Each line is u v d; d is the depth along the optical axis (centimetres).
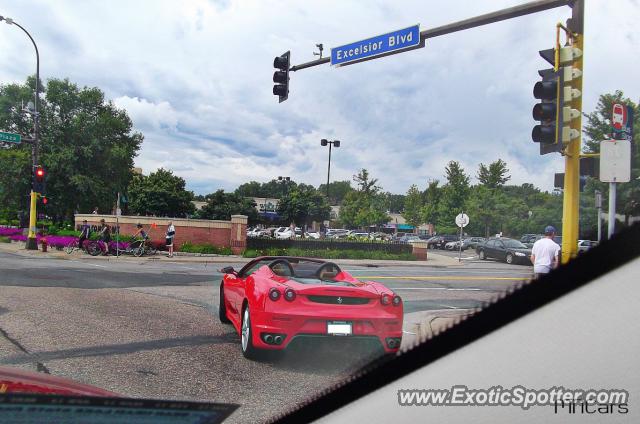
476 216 4731
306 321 534
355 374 321
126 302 944
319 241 2864
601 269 213
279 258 670
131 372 506
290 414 339
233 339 674
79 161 3981
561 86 781
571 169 782
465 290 1308
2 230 3697
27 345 591
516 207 4572
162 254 2441
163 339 657
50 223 4253
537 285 226
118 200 4638
